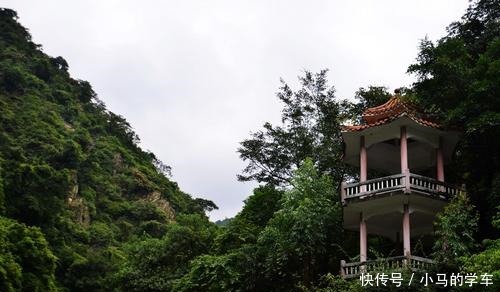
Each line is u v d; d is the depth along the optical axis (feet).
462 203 84.99
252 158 135.54
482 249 83.71
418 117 94.58
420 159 101.86
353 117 126.82
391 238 99.35
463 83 97.81
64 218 258.78
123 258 244.01
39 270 165.89
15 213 213.87
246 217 119.55
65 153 316.40
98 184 348.38
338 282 83.56
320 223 93.15
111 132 449.89
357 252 100.68
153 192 372.99
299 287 89.66
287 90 138.92
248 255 99.96
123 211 335.88
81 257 226.58
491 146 93.66
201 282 105.91
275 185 132.98
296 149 132.77
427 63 103.35
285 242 93.30
